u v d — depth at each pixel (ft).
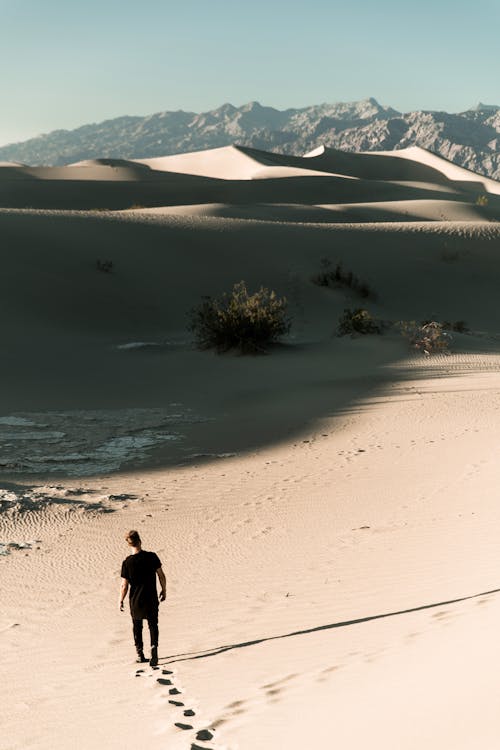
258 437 82.28
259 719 19.79
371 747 15.64
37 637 33.55
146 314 189.88
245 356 145.59
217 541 47.34
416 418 84.64
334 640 27.50
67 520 53.78
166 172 653.71
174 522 52.31
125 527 51.70
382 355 139.85
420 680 19.39
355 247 247.50
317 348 151.02
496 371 119.55
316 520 50.24
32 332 162.81
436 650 22.07
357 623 29.48
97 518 54.13
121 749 19.51
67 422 91.35
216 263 223.71
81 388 115.24
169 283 207.51
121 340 169.17
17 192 475.72
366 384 112.16
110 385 118.32
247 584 38.40
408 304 222.07
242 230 246.47
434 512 48.65
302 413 93.71
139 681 26.43
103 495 60.49
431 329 146.82
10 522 53.36
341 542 44.34
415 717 16.60
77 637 33.30
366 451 71.36
